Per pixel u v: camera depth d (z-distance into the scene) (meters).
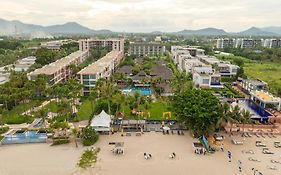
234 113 110.00
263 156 95.81
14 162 89.62
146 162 90.00
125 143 104.88
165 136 112.00
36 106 147.50
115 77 198.25
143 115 133.50
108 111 131.12
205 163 90.06
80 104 152.88
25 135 106.25
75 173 82.88
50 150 98.88
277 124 125.50
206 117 102.50
